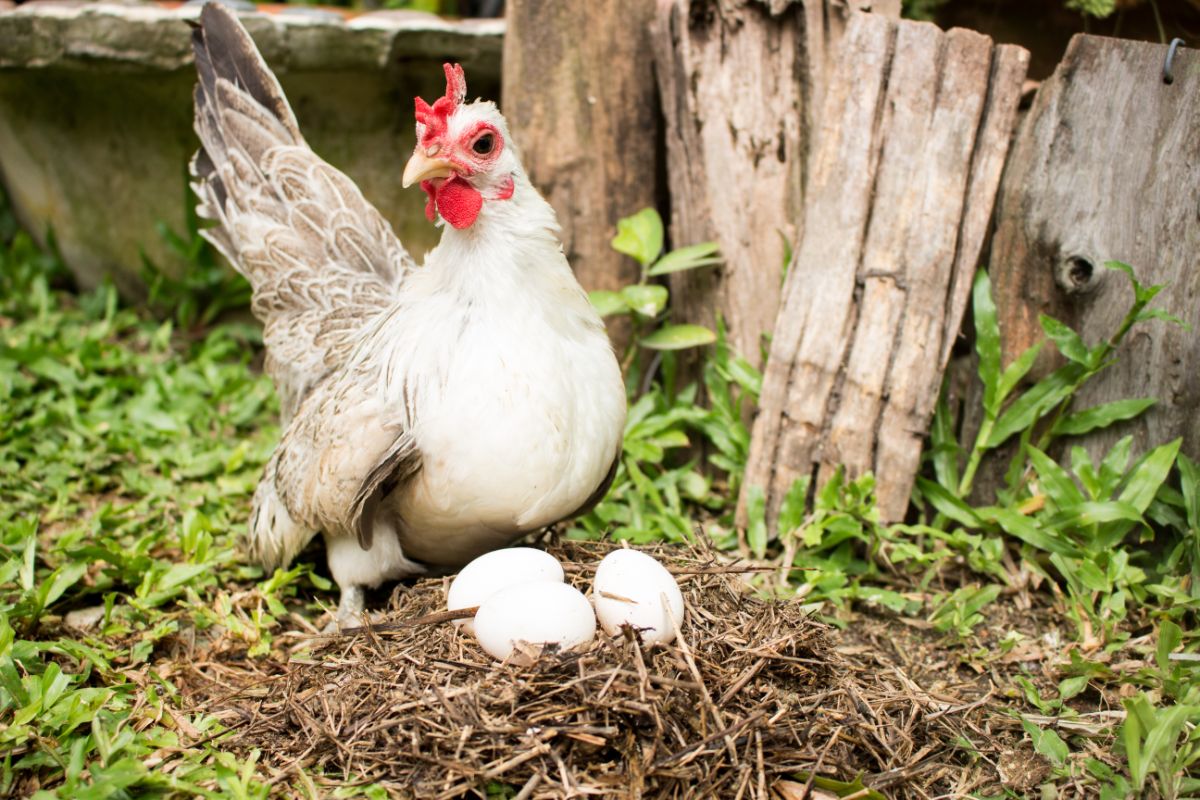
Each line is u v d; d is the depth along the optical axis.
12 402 1.00
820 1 0.91
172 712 0.73
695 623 0.73
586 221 0.99
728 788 0.67
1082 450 0.86
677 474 0.94
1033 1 0.95
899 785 0.70
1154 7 0.92
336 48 1.00
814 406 0.89
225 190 0.92
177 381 1.05
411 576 0.83
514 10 0.97
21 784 0.69
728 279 0.95
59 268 1.20
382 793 0.67
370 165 1.08
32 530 0.83
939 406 0.90
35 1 1.03
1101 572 0.82
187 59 1.00
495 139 0.73
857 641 0.83
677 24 0.93
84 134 1.12
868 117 0.89
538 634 0.69
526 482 0.75
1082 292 0.85
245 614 0.83
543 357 0.75
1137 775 0.69
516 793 0.67
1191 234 0.82
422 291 0.77
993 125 0.87
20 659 0.75
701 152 0.95
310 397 0.82
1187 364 0.83
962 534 0.86
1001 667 0.80
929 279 0.87
